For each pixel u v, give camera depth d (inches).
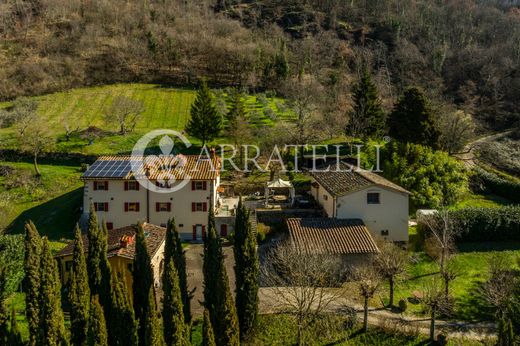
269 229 1713.8
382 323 1149.7
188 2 5880.9
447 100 3336.6
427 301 1146.7
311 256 1235.9
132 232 1397.6
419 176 1889.8
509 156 2603.3
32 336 840.3
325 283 1316.4
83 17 5152.6
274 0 6023.6
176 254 1013.2
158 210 1775.3
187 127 2652.6
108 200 1766.7
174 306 860.0
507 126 3221.0
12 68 3937.0
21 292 1310.3
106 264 975.0
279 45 4468.5
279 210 1815.9
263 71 3971.5
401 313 1216.2
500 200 2118.6
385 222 1616.6
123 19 5068.9
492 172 2413.9
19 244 1328.7
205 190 1775.3
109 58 4274.1
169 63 4279.0
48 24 5083.7
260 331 1116.5
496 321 1173.1
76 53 4347.9
